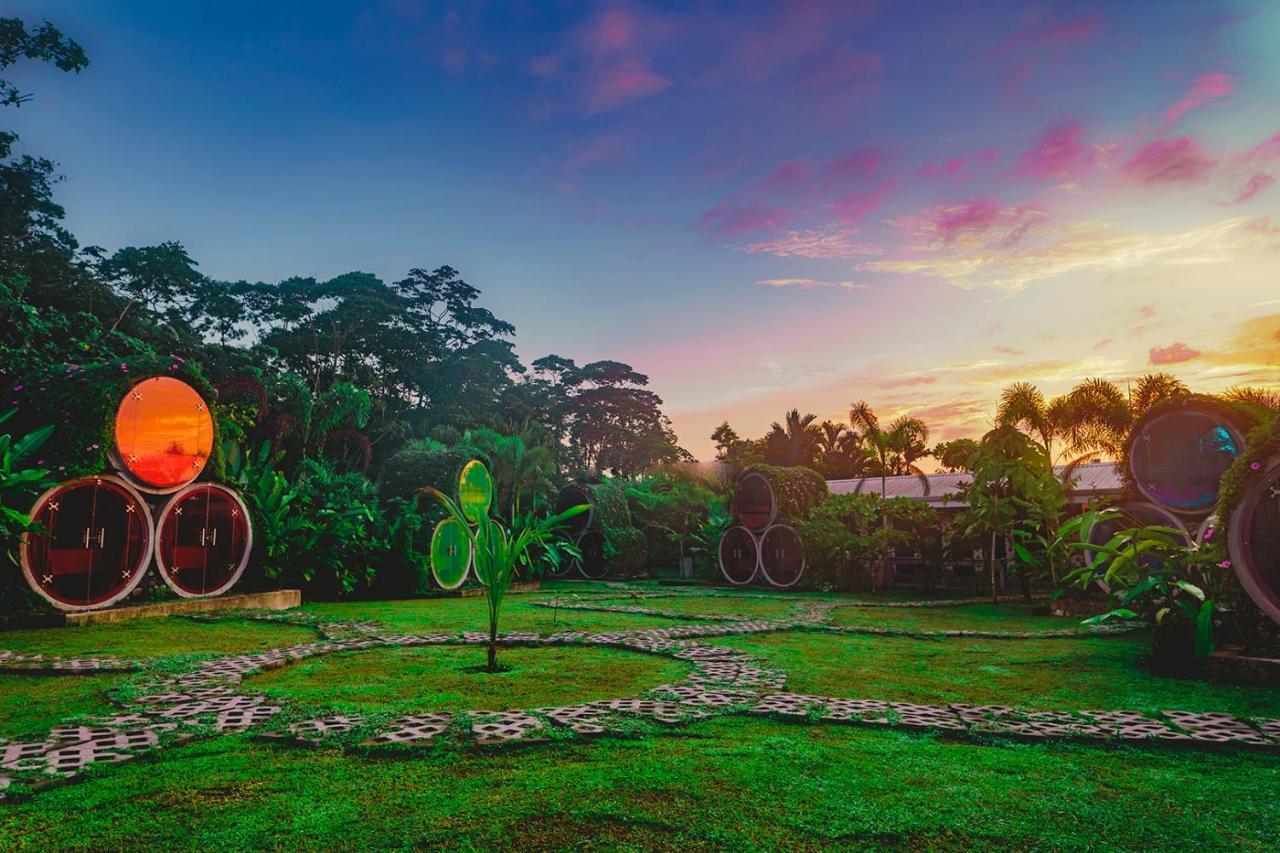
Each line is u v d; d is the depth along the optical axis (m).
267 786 3.79
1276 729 5.00
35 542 10.61
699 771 4.05
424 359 49.25
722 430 58.47
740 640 9.49
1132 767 4.26
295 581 15.02
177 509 12.55
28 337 15.11
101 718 5.11
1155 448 13.40
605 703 5.59
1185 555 7.70
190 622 10.90
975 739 4.82
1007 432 15.88
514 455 24.06
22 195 23.75
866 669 7.45
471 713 5.22
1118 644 9.30
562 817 3.39
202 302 36.62
